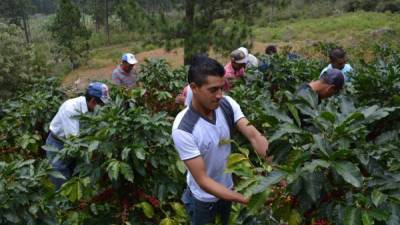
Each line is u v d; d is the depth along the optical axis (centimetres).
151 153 354
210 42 1188
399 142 226
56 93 629
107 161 340
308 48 1602
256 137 278
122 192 366
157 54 2723
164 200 371
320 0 4775
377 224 210
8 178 289
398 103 300
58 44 2952
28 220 292
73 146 364
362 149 216
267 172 238
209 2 1212
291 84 591
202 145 265
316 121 227
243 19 1257
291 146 230
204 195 292
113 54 3525
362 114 215
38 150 557
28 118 545
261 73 596
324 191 214
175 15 1298
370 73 371
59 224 321
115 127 347
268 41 3102
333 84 330
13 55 1237
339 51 534
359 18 3678
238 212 287
